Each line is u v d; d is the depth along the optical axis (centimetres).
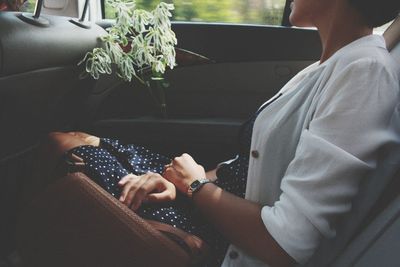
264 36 213
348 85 86
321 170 85
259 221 93
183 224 109
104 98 203
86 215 102
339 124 85
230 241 99
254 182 102
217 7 218
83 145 120
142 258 99
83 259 103
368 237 85
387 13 97
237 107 219
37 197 105
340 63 91
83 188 102
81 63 161
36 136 155
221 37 214
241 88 217
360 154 83
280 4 215
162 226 102
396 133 88
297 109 98
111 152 128
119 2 178
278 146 99
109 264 101
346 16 99
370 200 89
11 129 134
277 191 100
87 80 173
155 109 216
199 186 103
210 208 100
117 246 100
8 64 113
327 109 88
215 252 112
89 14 218
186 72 216
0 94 117
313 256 95
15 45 114
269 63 215
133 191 108
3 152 137
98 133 208
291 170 90
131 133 207
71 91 165
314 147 86
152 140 207
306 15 105
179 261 97
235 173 119
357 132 84
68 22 158
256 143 102
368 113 84
